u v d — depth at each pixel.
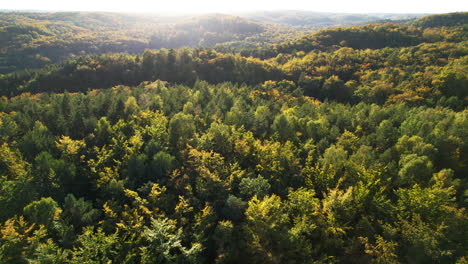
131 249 38.16
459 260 34.38
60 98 96.25
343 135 68.88
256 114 85.31
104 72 146.38
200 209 45.25
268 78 149.38
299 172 55.19
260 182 48.66
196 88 122.62
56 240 40.25
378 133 68.38
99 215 45.41
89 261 34.09
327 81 130.88
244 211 44.44
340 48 182.25
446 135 62.72
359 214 45.62
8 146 63.91
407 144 59.50
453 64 121.88
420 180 50.06
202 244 42.09
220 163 55.81
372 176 47.50
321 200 47.22
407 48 159.75
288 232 38.69
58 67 151.25
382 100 112.50
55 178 51.59
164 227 38.81
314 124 74.31
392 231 39.09
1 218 41.62
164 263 38.56
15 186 45.12
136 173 55.06
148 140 69.12
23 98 105.25
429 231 37.47
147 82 134.38
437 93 103.75
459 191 48.22
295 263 37.97
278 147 62.03
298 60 166.62
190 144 64.00
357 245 38.91
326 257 37.62
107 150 64.00
